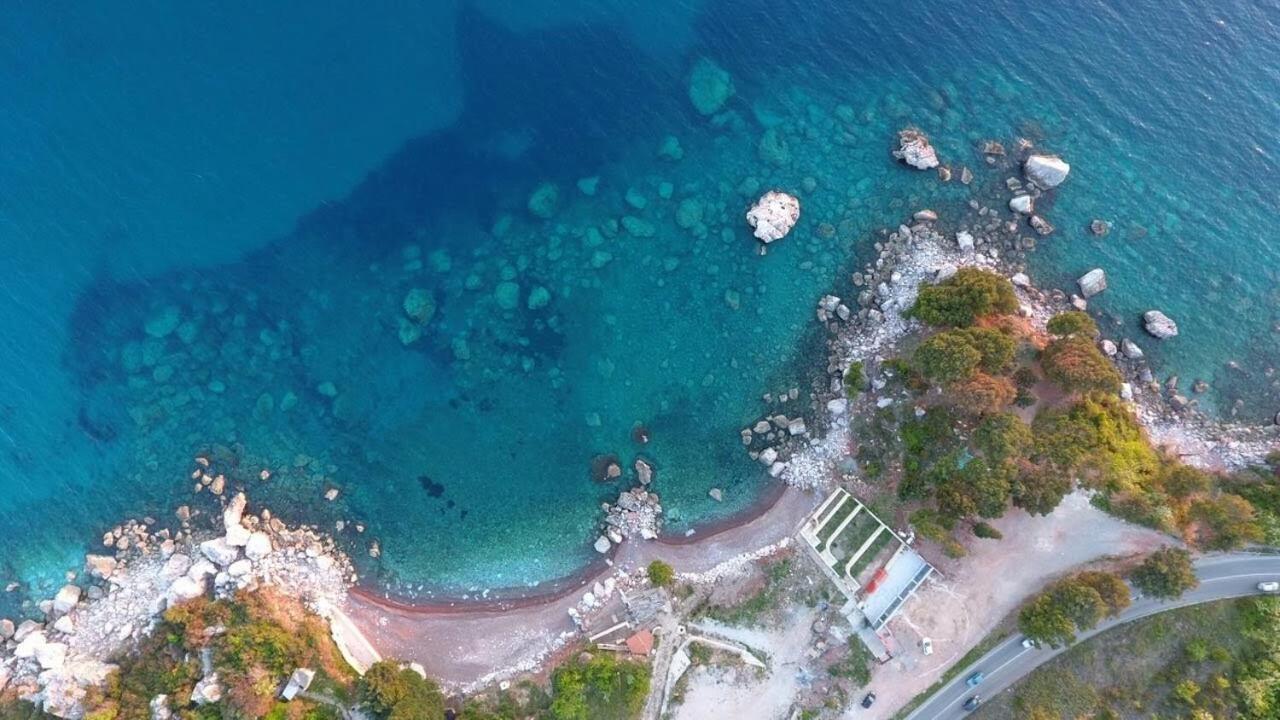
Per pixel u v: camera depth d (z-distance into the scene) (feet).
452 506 159.53
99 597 153.99
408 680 141.08
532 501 158.81
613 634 150.71
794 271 162.91
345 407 161.68
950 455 139.85
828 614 146.41
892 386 152.56
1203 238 161.07
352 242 164.14
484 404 161.48
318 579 155.74
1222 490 143.64
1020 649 140.46
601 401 160.97
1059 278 160.15
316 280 163.63
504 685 149.59
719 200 164.66
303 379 162.30
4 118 164.66
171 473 159.53
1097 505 140.97
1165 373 156.46
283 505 158.61
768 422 158.20
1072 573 140.87
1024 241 161.07
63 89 164.96
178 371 161.99
